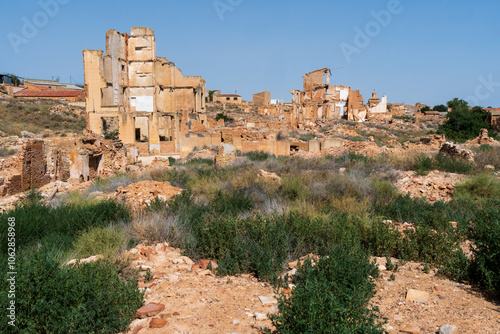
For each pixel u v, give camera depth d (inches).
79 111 2576.3
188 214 361.4
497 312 175.9
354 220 318.3
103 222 354.0
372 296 193.6
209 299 201.5
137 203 454.6
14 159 719.7
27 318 151.7
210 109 4077.3
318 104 3654.0
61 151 877.2
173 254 285.4
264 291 213.6
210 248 284.7
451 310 178.9
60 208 399.9
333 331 135.5
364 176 632.4
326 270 207.9
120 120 1959.9
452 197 486.9
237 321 171.2
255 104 5054.1
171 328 164.9
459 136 1972.2
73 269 189.9
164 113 2031.3
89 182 740.7
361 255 231.9
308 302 146.6
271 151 1315.2
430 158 729.0
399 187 562.6
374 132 2615.7
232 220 304.3
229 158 888.9
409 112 4926.2
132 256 273.3
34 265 172.9
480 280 210.8
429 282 221.8
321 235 293.0
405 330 156.5
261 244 271.4
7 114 2162.9
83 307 159.3
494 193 478.6
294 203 423.5
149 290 214.7
